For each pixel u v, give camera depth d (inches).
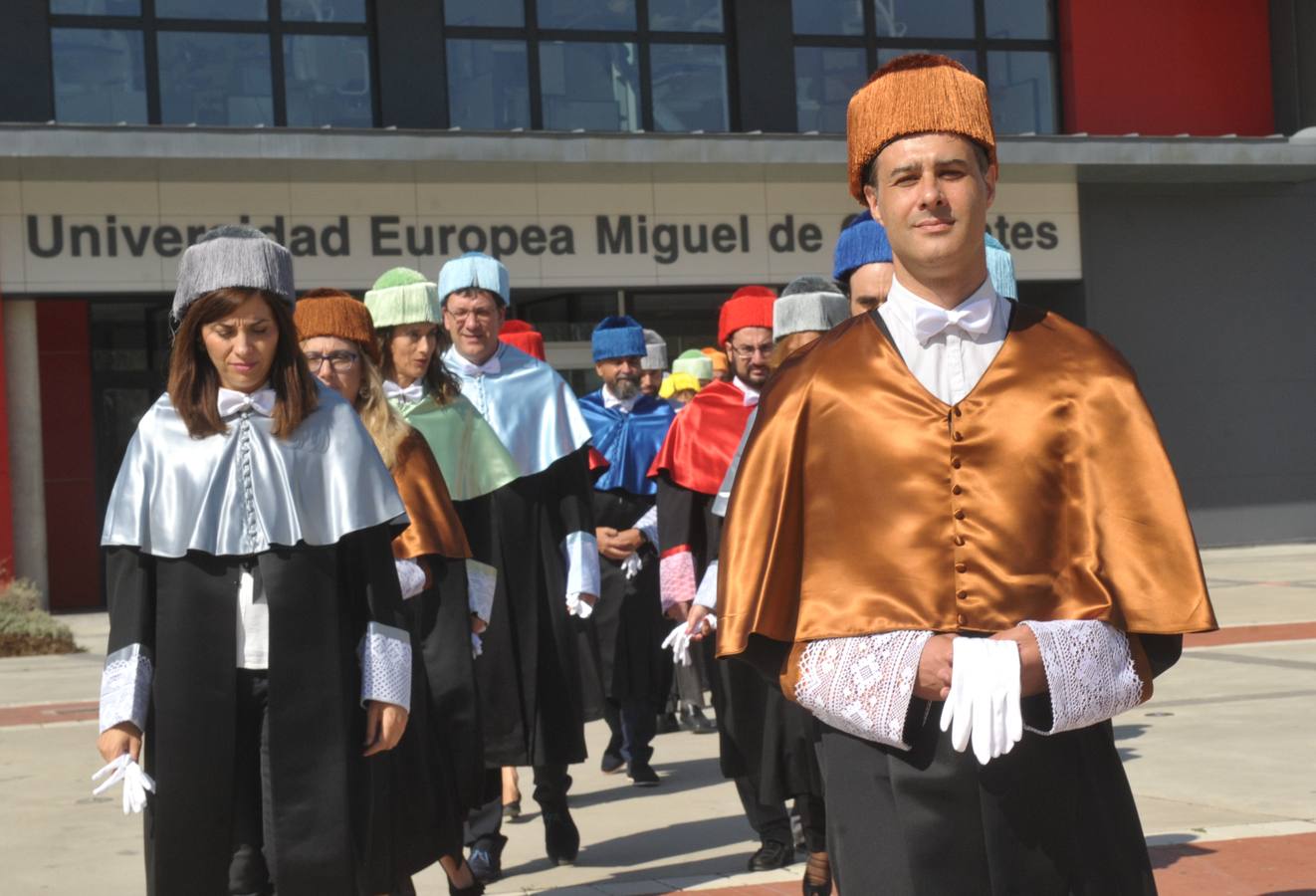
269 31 777.6
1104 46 876.0
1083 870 106.4
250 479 139.1
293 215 755.4
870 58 858.8
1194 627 100.7
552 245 791.1
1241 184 882.8
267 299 141.3
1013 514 105.3
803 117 850.1
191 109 767.7
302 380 142.9
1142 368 872.9
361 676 141.9
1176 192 877.2
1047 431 106.0
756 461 111.2
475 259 248.8
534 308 806.5
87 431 752.3
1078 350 108.2
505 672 233.6
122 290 729.6
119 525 138.9
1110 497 104.5
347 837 137.3
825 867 206.4
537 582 238.5
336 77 787.4
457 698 206.1
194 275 140.6
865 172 111.1
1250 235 887.1
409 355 231.3
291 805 136.4
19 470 721.0
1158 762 293.3
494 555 236.8
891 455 107.5
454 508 216.7
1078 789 106.7
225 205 744.3
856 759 109.3
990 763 105.1
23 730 392.5
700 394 249.9
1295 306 893.2
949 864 105.8
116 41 756.0
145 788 132.3
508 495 238.4
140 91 759.7
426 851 172.6
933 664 103.3
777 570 109.4
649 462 342.3
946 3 869.8
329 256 760.3
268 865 140.3
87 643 611.5
